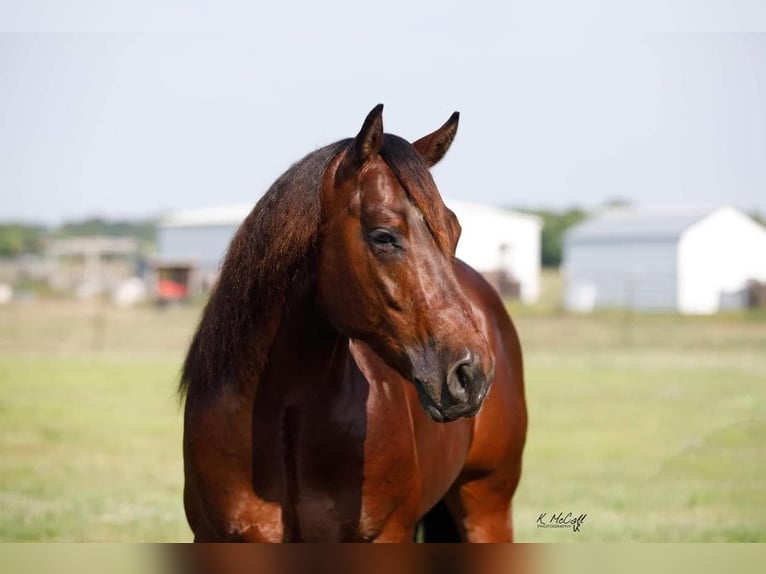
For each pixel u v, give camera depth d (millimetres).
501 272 65438
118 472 14031
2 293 68000
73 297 70562
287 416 5008
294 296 4949
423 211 4516
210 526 5172
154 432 17734
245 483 5023
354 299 4664
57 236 144000
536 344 36062
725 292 63062
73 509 11453
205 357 5168
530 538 9891
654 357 31641
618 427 18062
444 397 4391
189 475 5223
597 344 36250
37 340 37375
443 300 4473
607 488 12656
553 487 12719
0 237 125625
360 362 5227
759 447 13891
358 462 5016
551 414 19672
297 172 5000
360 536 5070
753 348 34938
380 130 4605
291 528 5055
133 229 166125
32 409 20156
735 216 65938
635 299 66062
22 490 12602
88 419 19047
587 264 71312
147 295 72438
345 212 4680
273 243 4941
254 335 5000
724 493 11766
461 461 6180
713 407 20250
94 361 30281
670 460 13680
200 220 74625
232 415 5023
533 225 72500
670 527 10289
